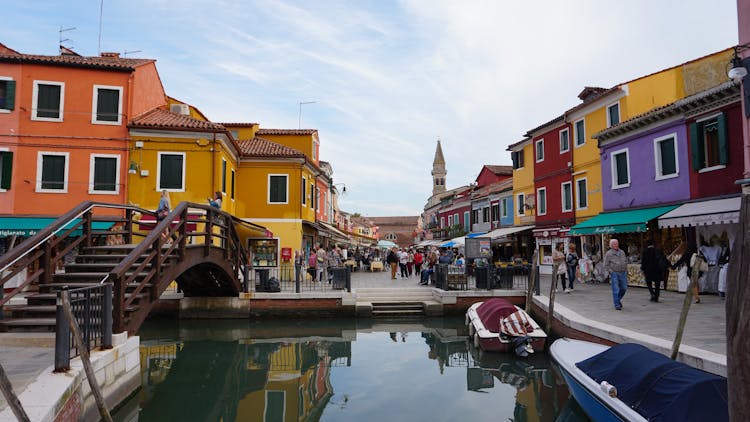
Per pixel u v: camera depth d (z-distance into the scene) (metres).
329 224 33.78
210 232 13.16
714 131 15.09
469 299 16.84
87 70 18.78
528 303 13.80
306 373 10.09
